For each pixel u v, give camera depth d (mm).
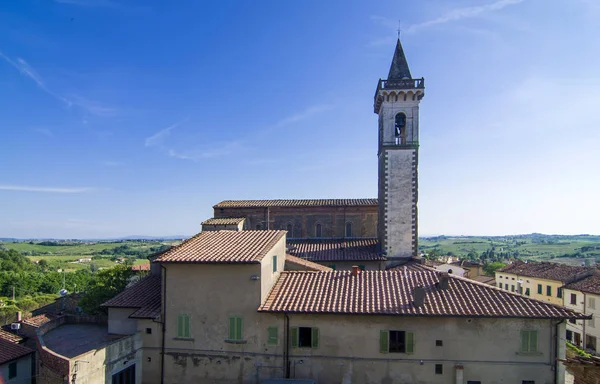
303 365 27078
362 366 26594
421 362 26062
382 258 47625
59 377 22500
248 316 27625
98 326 35688
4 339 35781
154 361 28578
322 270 36688
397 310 25938
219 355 27859
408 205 50688
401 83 51375
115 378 26109
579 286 60594
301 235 55438
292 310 26672
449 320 26078
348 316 26812
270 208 55938
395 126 51969
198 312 28234
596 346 54531
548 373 25234
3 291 96125
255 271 27719
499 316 25000
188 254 29141
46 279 105500
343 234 55062
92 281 54594
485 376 25641
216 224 50125
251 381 27422
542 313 25109
